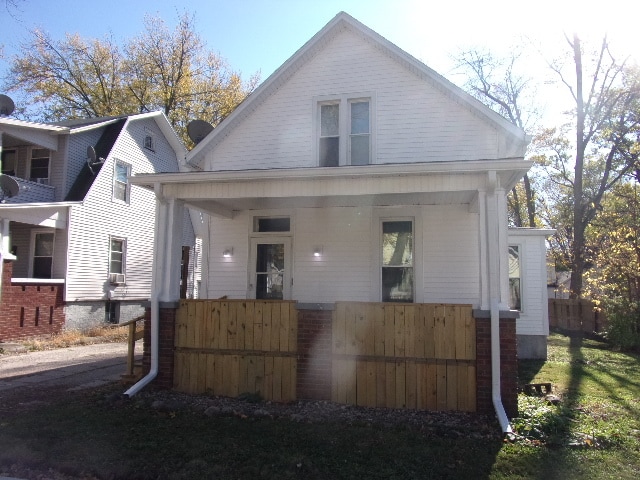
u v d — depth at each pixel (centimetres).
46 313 1421
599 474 452
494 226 670
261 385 709
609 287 1533
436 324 664
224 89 3111
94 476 440
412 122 1001
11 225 1575
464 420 614
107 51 2897
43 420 582
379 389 670
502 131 966
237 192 766
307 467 454
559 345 1476
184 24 2947
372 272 991
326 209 1023
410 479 437
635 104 2069
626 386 846
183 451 488
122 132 1820
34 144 1559
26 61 2788
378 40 1017
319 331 699
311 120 1049
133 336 790
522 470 459
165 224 780
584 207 2184
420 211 983
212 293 1065
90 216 1631
